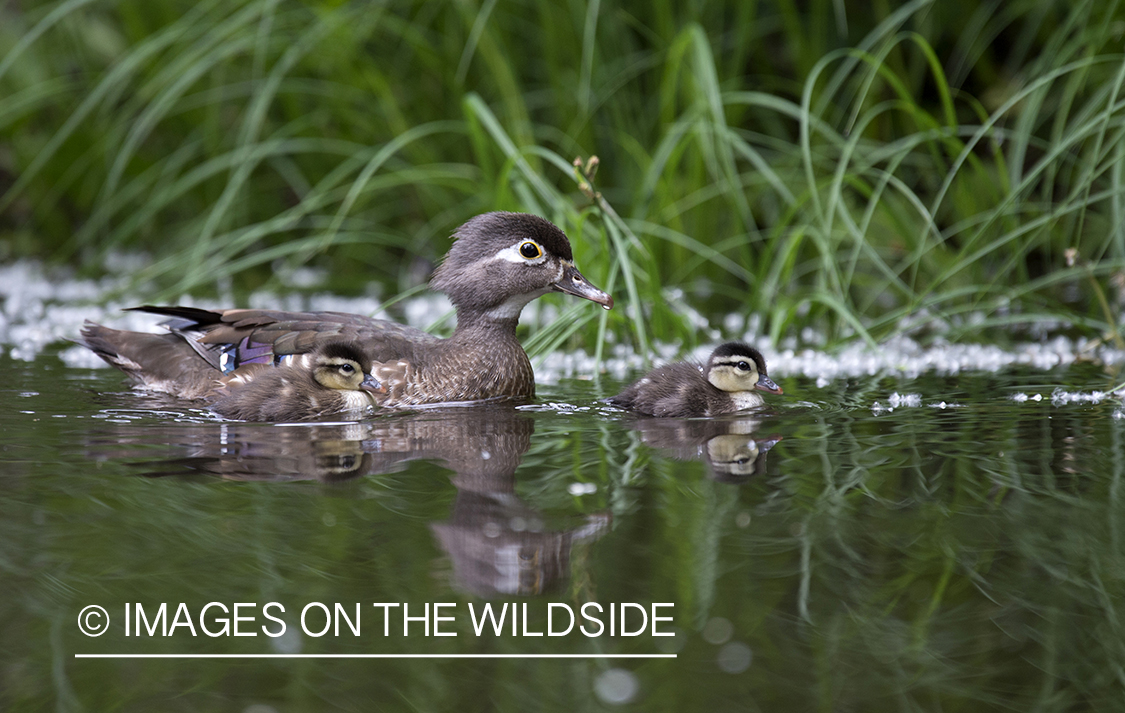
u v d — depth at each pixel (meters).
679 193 18.48
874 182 18.39
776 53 21.08
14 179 23.44
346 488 7.85
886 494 7.75
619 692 5.30
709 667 5.51
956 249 17.91
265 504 7.49
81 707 5.20
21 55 21.77
